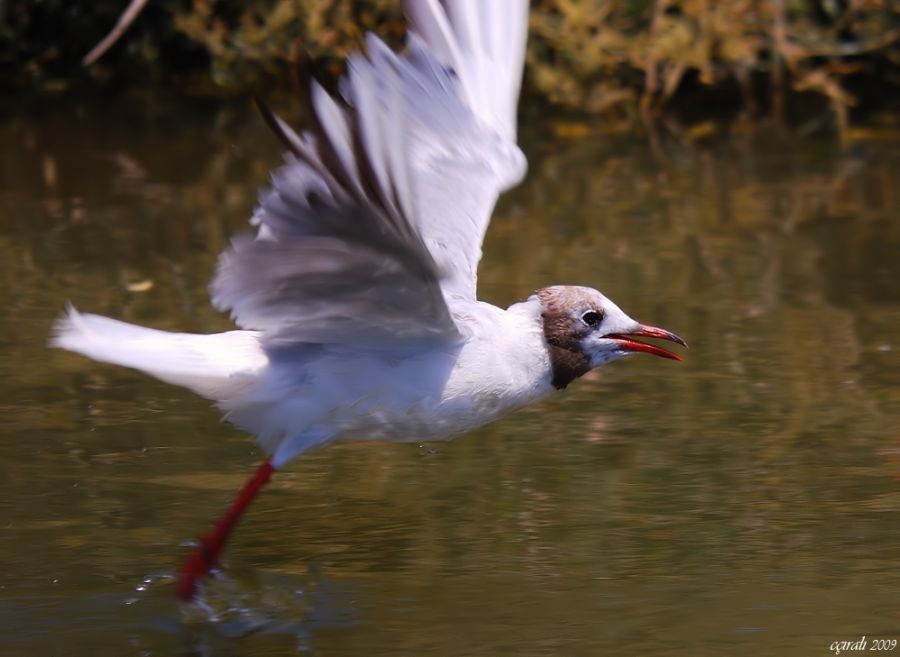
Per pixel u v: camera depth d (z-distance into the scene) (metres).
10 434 11.10
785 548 9.40
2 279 14.17
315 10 20.33
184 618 8.62
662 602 8.72
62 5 21.48
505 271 14.43
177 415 11.57
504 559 9.31
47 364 12.45
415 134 10.12
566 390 12.15
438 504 10.15
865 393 11.85
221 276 8.42
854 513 9.88
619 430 11.30
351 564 9.28
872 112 21.03
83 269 14.48
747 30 21.00
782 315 13.48
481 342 9.10
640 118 20.88
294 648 8.27
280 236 8.07
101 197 16.86
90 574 9.14
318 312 8.64
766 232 15.83
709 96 21.50
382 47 8.37
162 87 21.73
